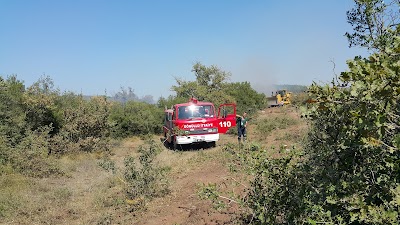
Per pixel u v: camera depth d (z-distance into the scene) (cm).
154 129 2295
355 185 300
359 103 279
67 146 1561
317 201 347
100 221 700
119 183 983
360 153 324
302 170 377
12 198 846
